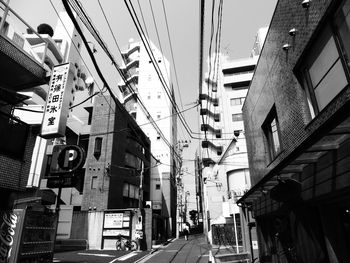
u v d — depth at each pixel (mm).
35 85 10078
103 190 23984
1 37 8148
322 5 4902
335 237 4961
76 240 21469
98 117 27219
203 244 24969
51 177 10242
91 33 6082
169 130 44125
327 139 4258
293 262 7223
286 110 7016
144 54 51125
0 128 8812
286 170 5598
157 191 39281
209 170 37469
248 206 10789
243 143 33500
